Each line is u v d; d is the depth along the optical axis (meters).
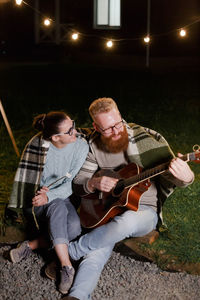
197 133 7.98
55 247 3.76
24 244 4.12
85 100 10.92
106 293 3.71
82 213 4.11
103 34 19.56
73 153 4.12
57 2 18.64
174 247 4.21
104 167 4.12
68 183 4.14
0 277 3.92
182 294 3.70
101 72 14.73
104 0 8.68
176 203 4.95
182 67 16.19
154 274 3.94
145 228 3.93
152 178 4.07
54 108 10.16
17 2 6.63
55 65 16.31
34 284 3.83
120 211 3.97
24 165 4.16
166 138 7.66
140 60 18.08
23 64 17.19
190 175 3.62
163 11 19.69
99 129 3.90
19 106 10.12
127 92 11.69
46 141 4.07
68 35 18.81
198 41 19.75
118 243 4.36
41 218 4.09
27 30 20.36
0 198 5.35
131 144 4.00
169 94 11.42
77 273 3.65
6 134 7.86
